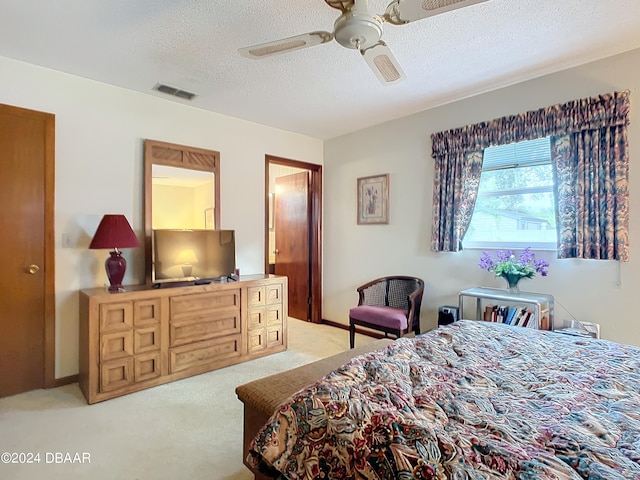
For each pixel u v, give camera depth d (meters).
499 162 3.08
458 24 2.07
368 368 1.26
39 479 1.62
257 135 3.95
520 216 2.96
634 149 2.38
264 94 3.13
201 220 3.42
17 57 2.46
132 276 3.04
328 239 4.61
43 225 2.62
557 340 1.74
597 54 2.45
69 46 2.31
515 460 0.77
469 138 3.14
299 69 2.64
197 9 1.92
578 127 2.54
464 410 1.03
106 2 1.85
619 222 2.40
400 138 3.77
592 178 2.50
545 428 0.95
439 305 3.44
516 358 1.50
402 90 3.05
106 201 2.90
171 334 2.75
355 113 3.63
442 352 1.54
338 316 4.46
